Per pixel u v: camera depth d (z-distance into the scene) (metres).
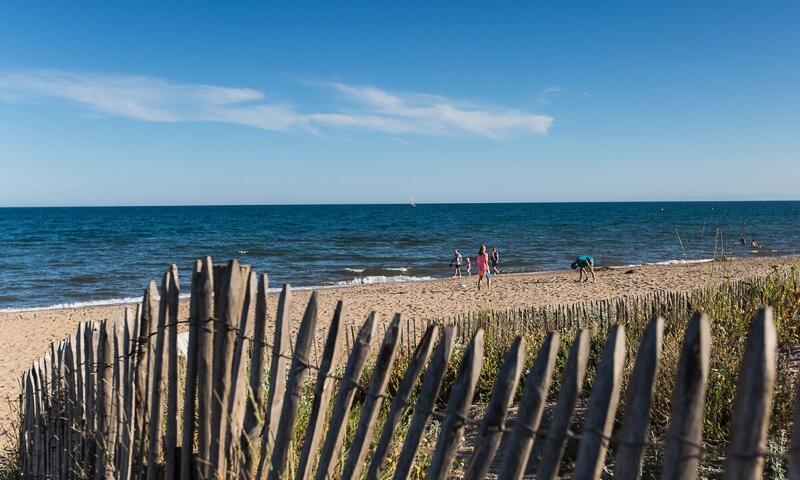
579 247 46.84
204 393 2.42
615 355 1.49
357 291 23.25
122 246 51.25
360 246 51.06
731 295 6.46
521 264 36.06
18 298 24.59
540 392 1.60
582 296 19.55
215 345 2.41
